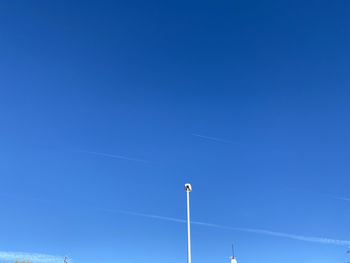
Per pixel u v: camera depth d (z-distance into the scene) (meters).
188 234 27.39
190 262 26.50
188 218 27.94
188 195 28.81
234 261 51.06
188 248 26.88
